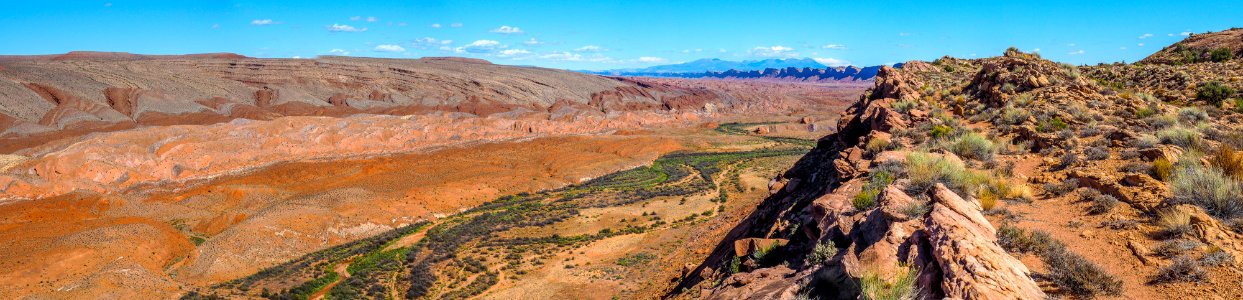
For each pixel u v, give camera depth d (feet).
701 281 67.00
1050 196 46.91
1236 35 150.41
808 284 37.14
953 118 97.35
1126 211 39.60
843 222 48.16
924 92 127.24
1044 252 34.32
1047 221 41.04
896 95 125.90
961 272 28.71
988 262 29.66
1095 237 36.73
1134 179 44.29
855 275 34.27
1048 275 31.53
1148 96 91.86
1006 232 37.27
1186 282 29.14
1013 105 92.84
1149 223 36.76
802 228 57.52
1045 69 105.50
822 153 123.85
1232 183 38.17
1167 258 31.83
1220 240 32.09
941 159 60.90
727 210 169.17
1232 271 28.91
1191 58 137.69
